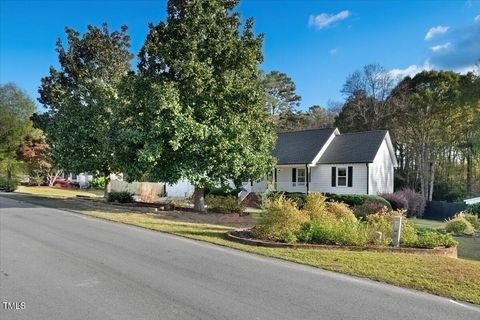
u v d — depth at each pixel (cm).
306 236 1124
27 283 674
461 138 3875
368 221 1296
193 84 1803
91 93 2530
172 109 1759
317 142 3253
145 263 840
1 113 4181
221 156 1809
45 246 997
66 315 531
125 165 1970
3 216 1598
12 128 4181
